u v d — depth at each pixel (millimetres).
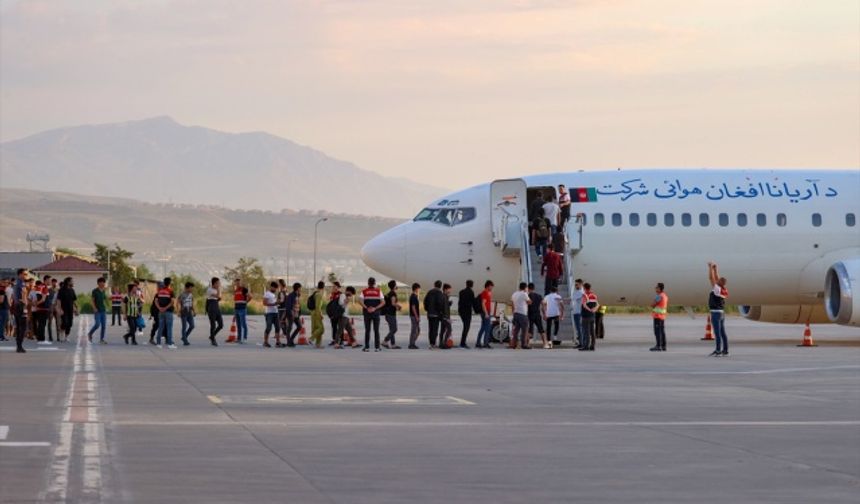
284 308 62031
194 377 38656
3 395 31781
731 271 60250
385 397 32125
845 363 46500
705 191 60688
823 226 60844
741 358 49750
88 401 30234
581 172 61188
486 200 60469
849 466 20500
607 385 36469
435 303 57062
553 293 56875
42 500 16844
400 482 18625
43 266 169125
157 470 19406
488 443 23062
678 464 20594
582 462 20766
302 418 26906
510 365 45156
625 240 59375
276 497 17266
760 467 20344
